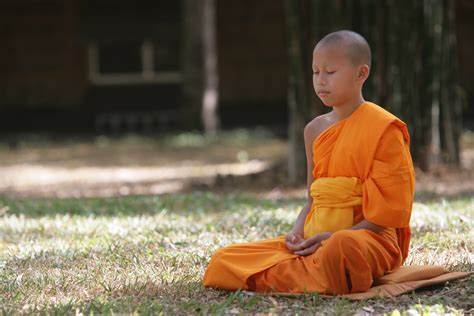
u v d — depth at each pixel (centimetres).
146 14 5819
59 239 1664
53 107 5856
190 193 2611
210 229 1697
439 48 2822
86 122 5881
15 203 2292
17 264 1416
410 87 2762
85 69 5859
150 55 6006
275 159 3991
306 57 2741
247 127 5800
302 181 2814
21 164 4322
